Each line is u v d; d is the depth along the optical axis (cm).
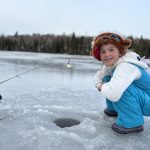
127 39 259
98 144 218
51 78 690
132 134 245
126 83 237
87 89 501
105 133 244
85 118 288
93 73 900
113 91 237
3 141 216
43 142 216
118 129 244
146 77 254
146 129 261
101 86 255
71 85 567
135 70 244
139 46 4038
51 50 5056
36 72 838
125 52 259
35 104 349
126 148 214
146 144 223
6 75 717
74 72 911
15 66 1068
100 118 290
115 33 257
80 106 348
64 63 1449
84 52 4788
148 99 250
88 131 244
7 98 384
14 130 241
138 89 251
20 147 206
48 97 402
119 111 248
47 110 313
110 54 256
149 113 256
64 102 370
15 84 546
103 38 257
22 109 314
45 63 1347
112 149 211
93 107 345
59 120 287
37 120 272
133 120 244
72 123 288
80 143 217
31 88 494
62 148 207
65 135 230
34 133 234
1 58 1805
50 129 247
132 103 242
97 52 276
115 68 257
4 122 263
